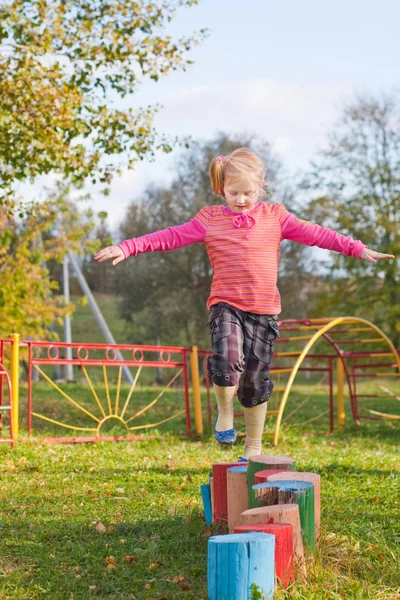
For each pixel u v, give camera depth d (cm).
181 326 3275
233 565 291
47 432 948
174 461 735
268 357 402
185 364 1011
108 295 5569
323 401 1725
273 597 301
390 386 2448
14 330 1566
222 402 388
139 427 966
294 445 921
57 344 916
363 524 447
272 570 300
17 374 881
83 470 662
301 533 346
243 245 398
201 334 3209
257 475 367
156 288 3331
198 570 359
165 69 1048
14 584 344
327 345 2573
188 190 3225
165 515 471
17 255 1680
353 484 596
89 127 994
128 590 338
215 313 398
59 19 1002
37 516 467
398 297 2511
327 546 374
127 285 3362
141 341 3459
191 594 327
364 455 787
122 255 392
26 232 1692
